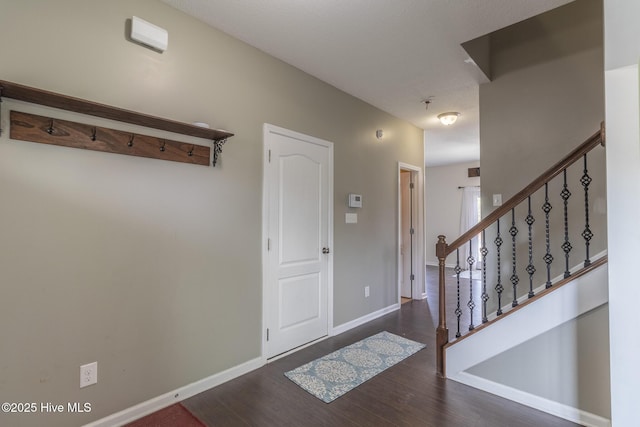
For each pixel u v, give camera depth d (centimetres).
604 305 183
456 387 232
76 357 173
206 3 207
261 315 263
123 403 190
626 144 142
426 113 418
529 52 295
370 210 386
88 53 177
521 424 190
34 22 161
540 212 286
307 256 306
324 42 252
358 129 367
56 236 167
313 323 312
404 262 501
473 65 288
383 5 208
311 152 310
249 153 255
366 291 379
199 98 224
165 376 207
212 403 211
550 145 282
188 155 217
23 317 158
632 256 140
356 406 209
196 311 222
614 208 144
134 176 195
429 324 370
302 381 239
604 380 183
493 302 313
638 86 139
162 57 207
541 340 205
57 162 168
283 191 283
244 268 251
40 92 149
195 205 222
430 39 248
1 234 153
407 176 498
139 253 196
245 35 243
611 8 146
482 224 238
